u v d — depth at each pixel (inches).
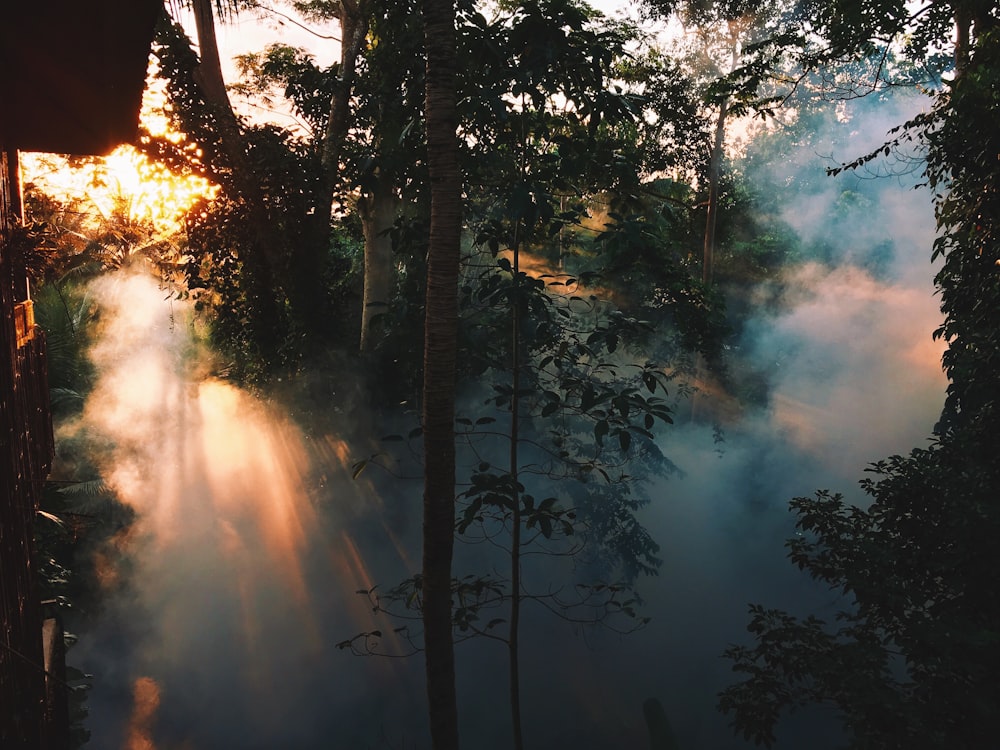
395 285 581.0
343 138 537.6
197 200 523.5
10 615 143.6
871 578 236.1
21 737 144.6
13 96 128.8
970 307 347.9
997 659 190.9
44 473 223.1
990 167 331.6
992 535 219.0
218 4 170.2
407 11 371.2
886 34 530.9
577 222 273.0
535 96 241.3
